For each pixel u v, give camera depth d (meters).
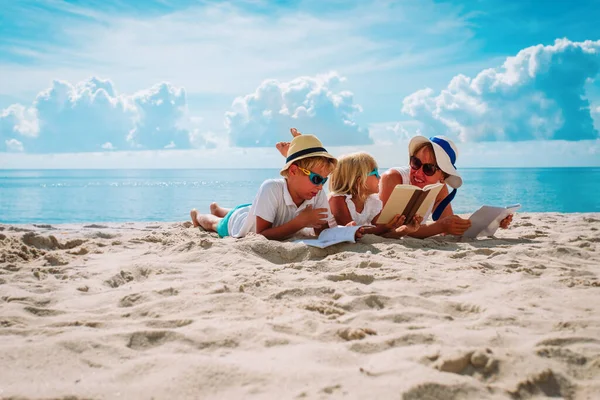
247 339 1.97
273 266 3.43
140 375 1.66
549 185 28.80
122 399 1.50
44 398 1.49
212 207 5.92
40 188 35.66
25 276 3.21
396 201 4.02
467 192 20.70
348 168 4.57
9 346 1.89
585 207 13.41
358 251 3.86
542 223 6.16
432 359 1.72
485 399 1.48
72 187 38.84
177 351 1.88
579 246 4.20
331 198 4.66
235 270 3.32
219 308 2.39
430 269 3.23
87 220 10.98
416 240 4.23
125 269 3.40
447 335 1.98
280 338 1.96
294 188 4.39
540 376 1.58
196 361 1.73
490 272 3.16
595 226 5.75
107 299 2.68
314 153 4.22
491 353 1.73
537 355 1.75
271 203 4.38
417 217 4.22
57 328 2.14
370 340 1.93
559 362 1.71
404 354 1.78
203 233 5.38
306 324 2.14
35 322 2.26
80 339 1.95
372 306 2.47
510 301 2.52
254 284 2.83
